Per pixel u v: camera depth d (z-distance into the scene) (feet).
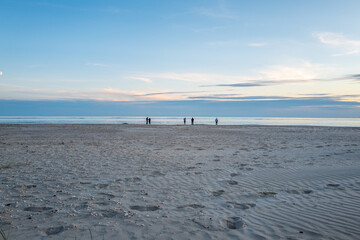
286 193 17.34
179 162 29.04
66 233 11.10
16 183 19.48
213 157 32.81
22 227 11.65
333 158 31.01
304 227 11.83
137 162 28.91
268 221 12.57
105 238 10.70
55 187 18.52
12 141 52.11
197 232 11.34
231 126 132.67
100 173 23.18
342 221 12.37
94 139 58.54
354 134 76.28
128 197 16.34
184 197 16.44
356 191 17.20
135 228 11.71
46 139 57.21
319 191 17.57
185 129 104.42
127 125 137.69
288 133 81.56
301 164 27.27
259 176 22.13
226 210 14.14
